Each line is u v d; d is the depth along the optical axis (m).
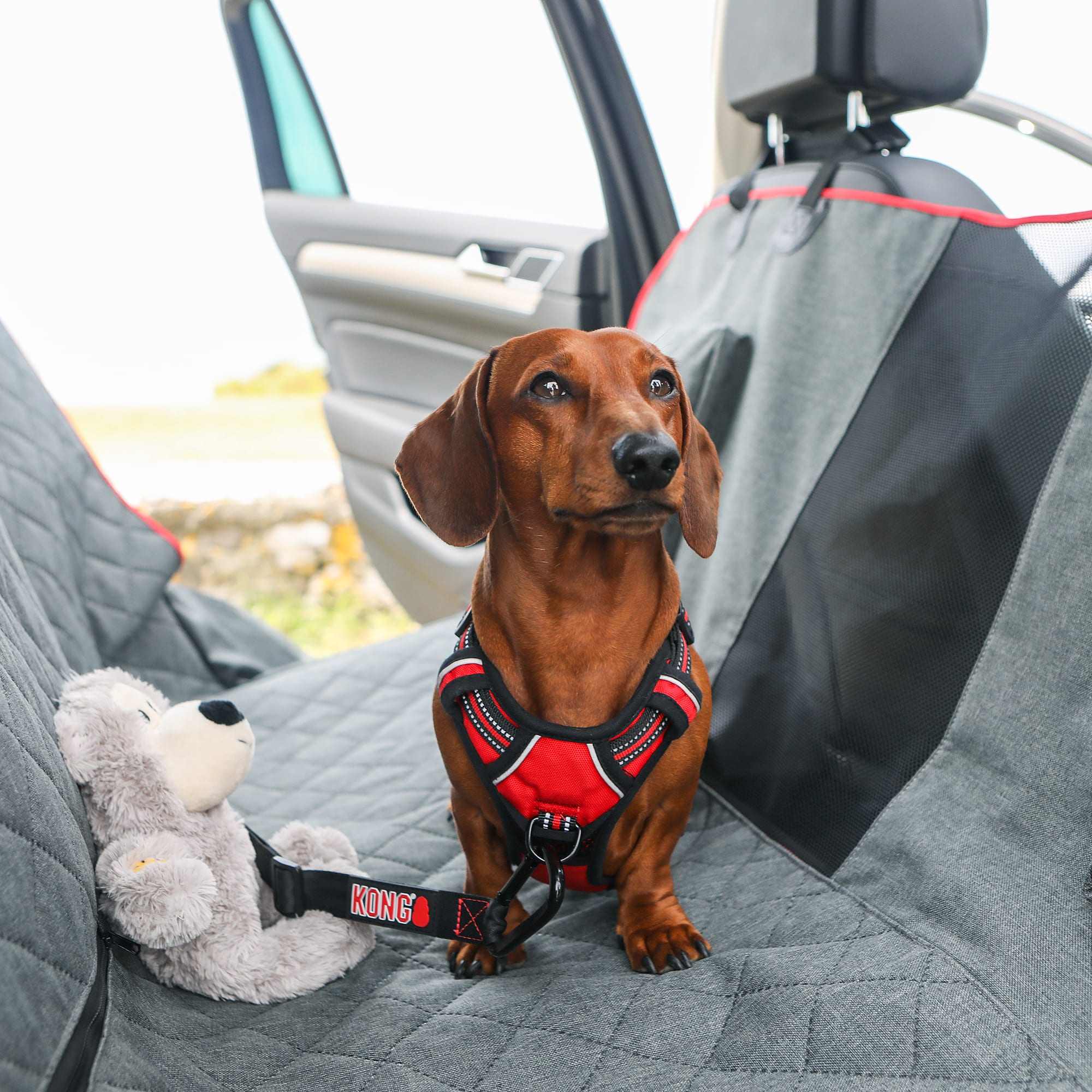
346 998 1.30
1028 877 1.17
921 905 1.22
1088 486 1.27
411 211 2.99
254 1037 1.17
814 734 1.57
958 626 1.40
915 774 1.39
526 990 1.25
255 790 1.95
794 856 1.46
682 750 1.35
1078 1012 1.00
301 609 4.93
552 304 2.62
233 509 5.09
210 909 1.19
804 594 1.68
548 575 1.31
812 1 1.70
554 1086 1.05
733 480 1.91
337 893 1.35
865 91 1.76
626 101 2.53
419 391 3.07
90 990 0.98
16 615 1.37
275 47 3.30
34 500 2.02
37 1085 0.81
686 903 1.45
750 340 1.93
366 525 3.27
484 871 1.41
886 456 1.58
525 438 1.33
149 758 1.25
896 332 1.63
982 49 1.76
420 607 3.19
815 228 1.84
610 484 1.18
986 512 1.40
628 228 2.59
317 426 6.28
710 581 1.93
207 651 2.40
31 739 1.11
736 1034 1.08
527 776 1.28
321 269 3.20
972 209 1.66
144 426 6.27
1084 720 1.20
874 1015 1.05
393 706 2.22
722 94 2.62
